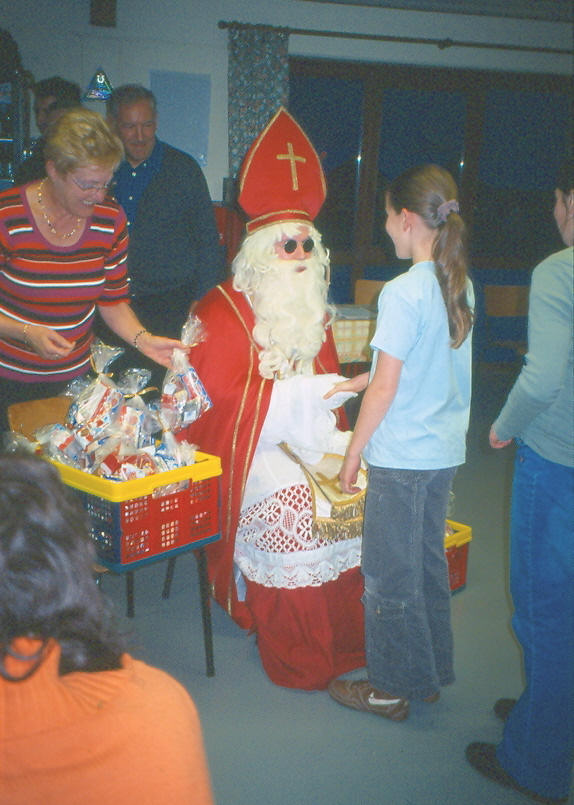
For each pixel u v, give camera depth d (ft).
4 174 15.52
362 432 6.13
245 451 7.54
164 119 21.35
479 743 6.59
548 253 26.53
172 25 20.84
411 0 22.30
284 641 7.61
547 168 25.95
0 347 7.35
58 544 2.08
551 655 5.62
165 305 11.19
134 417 6.73
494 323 21.88
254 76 21.35
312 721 7.08
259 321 7.70
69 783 2.02
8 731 2.02
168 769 2.06
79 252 7.23
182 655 8.07
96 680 2.15
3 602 2.03
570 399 5.23
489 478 13.85
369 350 12.66
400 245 6.31
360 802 6.07
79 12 20.04
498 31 23.57
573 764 5.90
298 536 7.36
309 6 21.90
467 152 25.12
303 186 7.74
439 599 7.14
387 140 24.53
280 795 6.13
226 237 18.42
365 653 7.72
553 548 5.45
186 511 6.72
